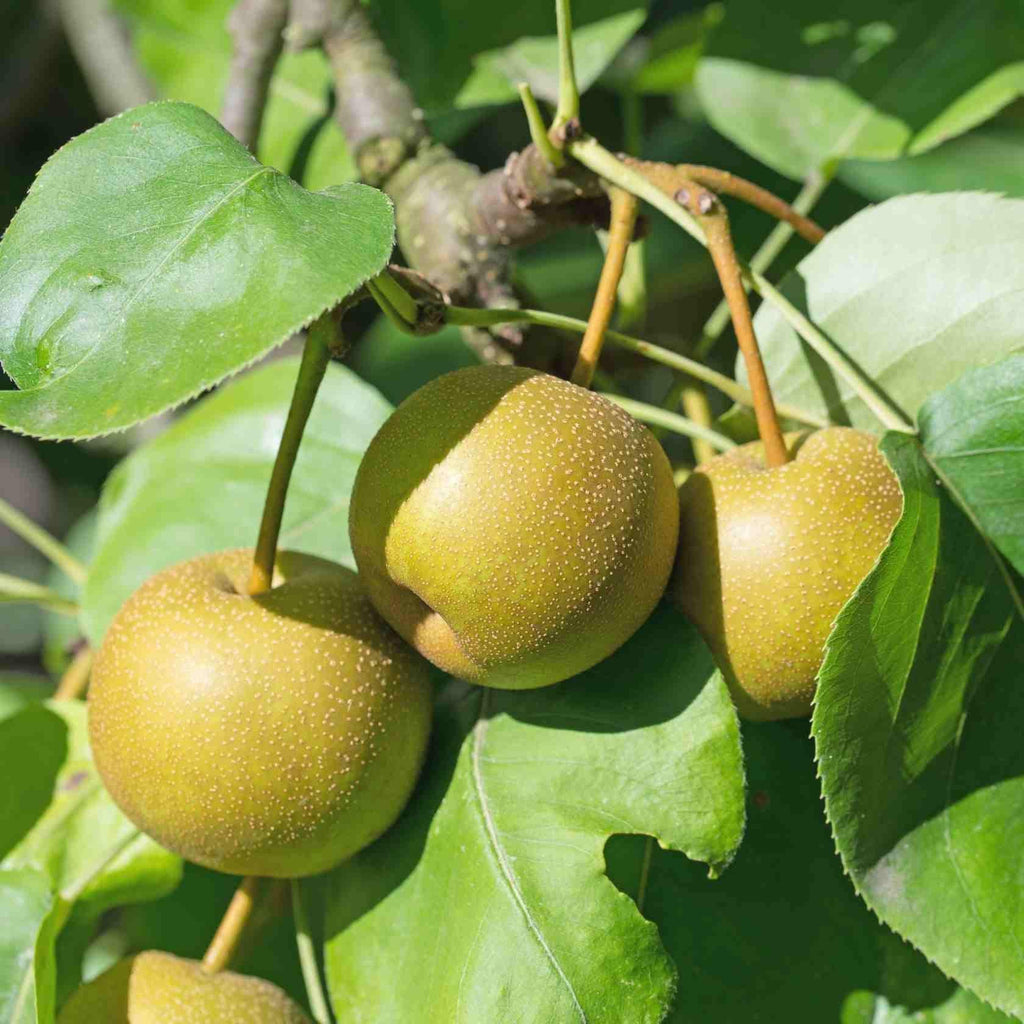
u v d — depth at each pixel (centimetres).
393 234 71
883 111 91
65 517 146
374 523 73
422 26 93
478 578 72
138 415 69
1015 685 76
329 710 75
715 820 74
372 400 88
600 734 75
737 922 79
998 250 79
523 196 81
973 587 75
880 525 75
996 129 100
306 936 80
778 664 75
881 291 80
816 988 79
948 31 91
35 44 118
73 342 71
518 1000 74
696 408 82
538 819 75
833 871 79
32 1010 78
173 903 87
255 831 75
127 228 72
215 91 97
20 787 84
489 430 73
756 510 75
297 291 70
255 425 88
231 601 76
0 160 122
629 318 84
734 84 92
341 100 88
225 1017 78
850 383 77
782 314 81
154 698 75
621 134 99
